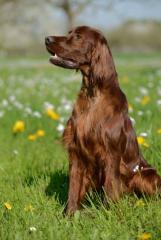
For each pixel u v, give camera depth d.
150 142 10.18
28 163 10.70
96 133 7.48
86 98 7.66
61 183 9.12
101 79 7.55
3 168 10.52
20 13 57.72
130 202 7.87
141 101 17.06
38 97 21.06
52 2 53.66
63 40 7.78
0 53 82.06
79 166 7.81
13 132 14.30
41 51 85.56
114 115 7.51
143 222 7.11
